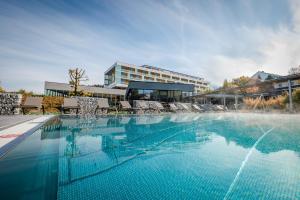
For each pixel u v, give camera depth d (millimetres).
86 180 2600
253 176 2857
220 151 4492
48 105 16016
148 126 9289
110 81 57438
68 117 12375
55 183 2336
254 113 17141
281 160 3701
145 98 22547
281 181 2680
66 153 3725
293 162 3588
